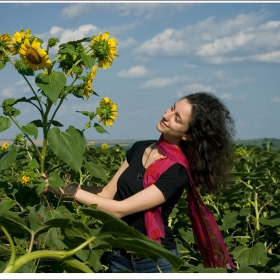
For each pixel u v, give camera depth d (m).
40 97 4.14
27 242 3.92
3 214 2.47
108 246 2.41
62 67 4.23
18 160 7.91
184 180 4.23
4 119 4.00
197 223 4.45
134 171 4.38
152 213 4.19
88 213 2.27
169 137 4.34
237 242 6.54
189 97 4.34
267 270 3.44
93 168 4.49
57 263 4.05
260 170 7.97
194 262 6.00
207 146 4.31
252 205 6.74
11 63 4.04
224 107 4.41
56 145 4.01
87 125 4.32
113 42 4.27
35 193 4.50
